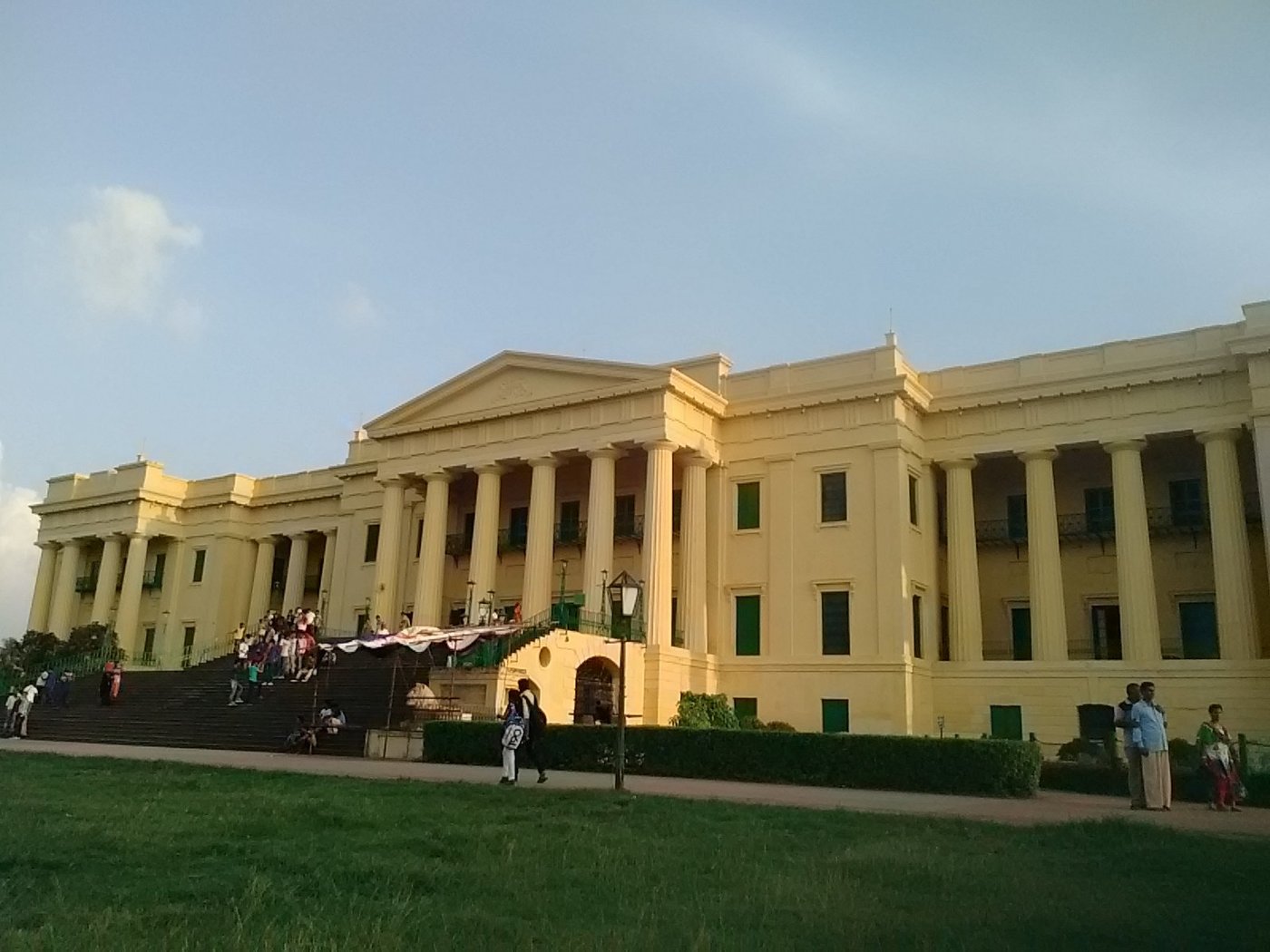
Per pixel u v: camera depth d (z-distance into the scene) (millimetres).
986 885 10125
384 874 9797
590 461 46625
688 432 42906
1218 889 10242
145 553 65062
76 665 55344
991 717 39750
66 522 68500
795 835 13820
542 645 35031
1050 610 39500
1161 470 41750
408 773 23875
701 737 26219
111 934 7090
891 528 40188
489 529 45625
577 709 37500
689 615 42188
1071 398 40594
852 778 24312
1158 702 36750
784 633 41625
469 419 46750
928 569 42281
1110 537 41844
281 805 15594
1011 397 41469
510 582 49000
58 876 9391
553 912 8344
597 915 8266
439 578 46844
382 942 7023
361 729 32562
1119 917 8695
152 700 41875
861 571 40500
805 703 40344
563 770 27328
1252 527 39562
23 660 58125
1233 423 37156
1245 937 8031
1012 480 44688
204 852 11000
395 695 35625
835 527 41500
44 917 7668
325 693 37844
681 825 14430
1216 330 38062
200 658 61156
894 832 14430
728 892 9406
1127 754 20484
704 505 43438
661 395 41719
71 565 67500
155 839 11789
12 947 6695
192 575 65438
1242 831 15977
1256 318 36219
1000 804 20656
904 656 38812
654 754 26656
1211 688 35969
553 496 44312
